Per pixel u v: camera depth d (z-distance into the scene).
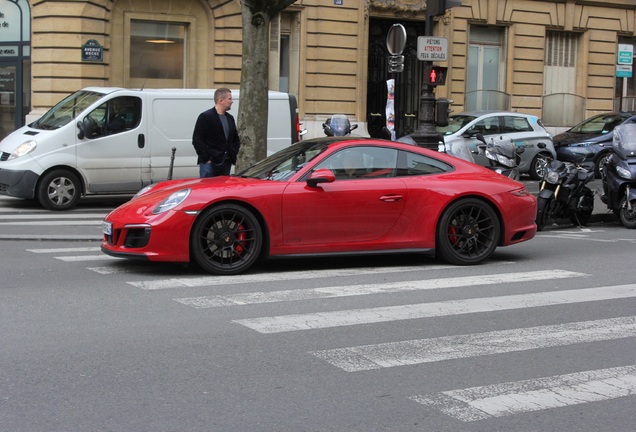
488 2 28.45
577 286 8.67
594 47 31.03
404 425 4.82
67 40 21.98
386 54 27.16
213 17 23.86
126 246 8.78
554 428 4.82
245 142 15.38
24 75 22.86
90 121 15.06
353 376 5.67
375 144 9.46
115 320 6.97
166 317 7.09
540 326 7.05
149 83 23.61
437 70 15.95
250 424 4.79
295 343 6.41
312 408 5.06
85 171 15.10
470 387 5.49
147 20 23.33
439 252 9.59
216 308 7.43
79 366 5.75
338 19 25.56
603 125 23.48
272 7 15.20
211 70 24.06
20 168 14.73
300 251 8.99
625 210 13.84
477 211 9.67
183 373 5.65
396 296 8.03
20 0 22.55
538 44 29.72
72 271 9.09
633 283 8.88
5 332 6.56
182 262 9.34
